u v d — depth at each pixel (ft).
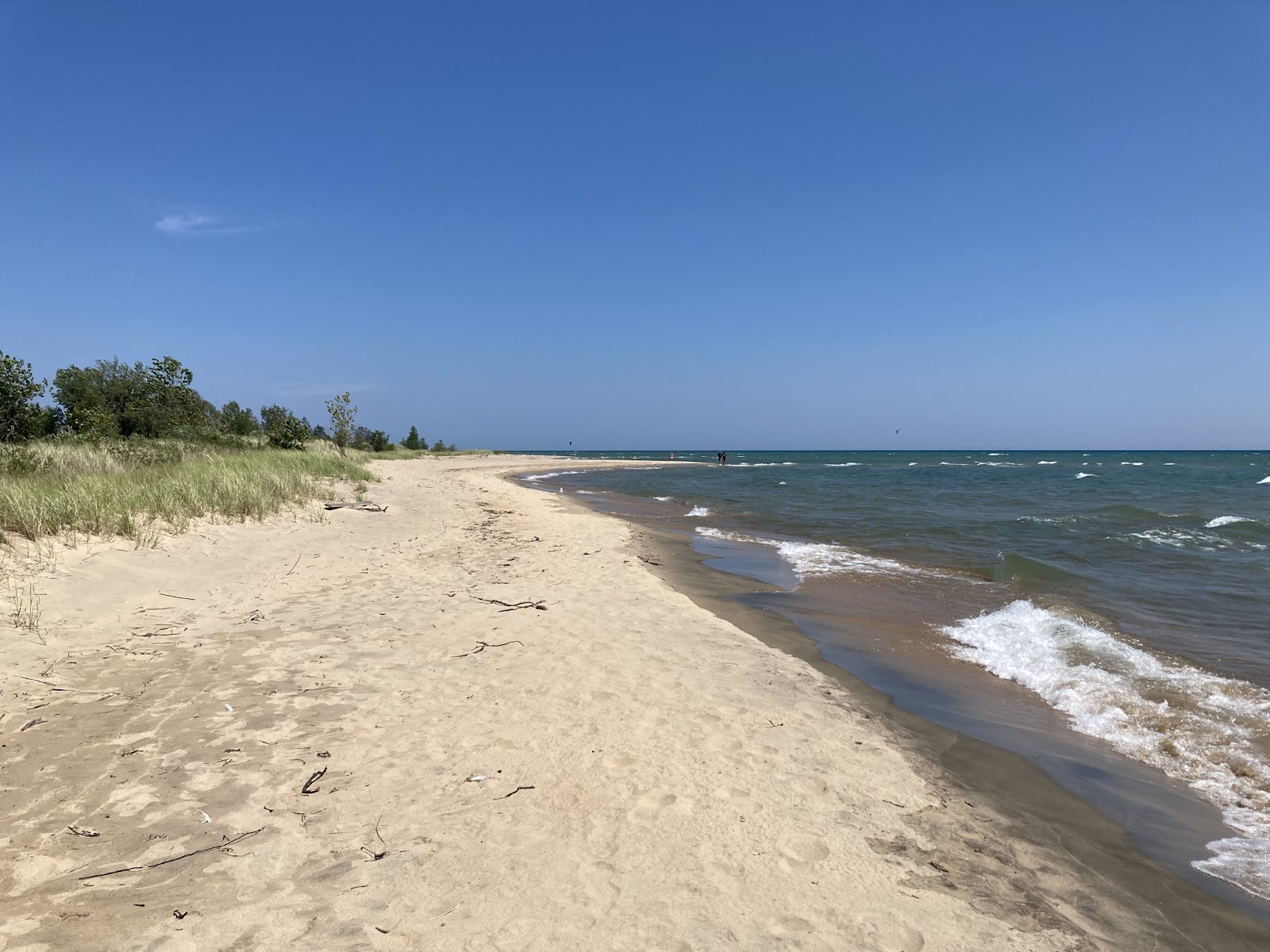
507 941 8.68
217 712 15.24
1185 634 25.62
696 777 13.33
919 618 28.12
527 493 90.27
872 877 10.54
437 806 11.85
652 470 194.49
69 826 10.63
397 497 62.18
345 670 18.31
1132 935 9.76
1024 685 20.71
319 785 12.32
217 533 32.48
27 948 8.05
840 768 14.23
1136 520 59.36
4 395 50.60
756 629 25.76
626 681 18.43
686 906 9.55
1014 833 12.34
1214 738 16.80
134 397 83.30
